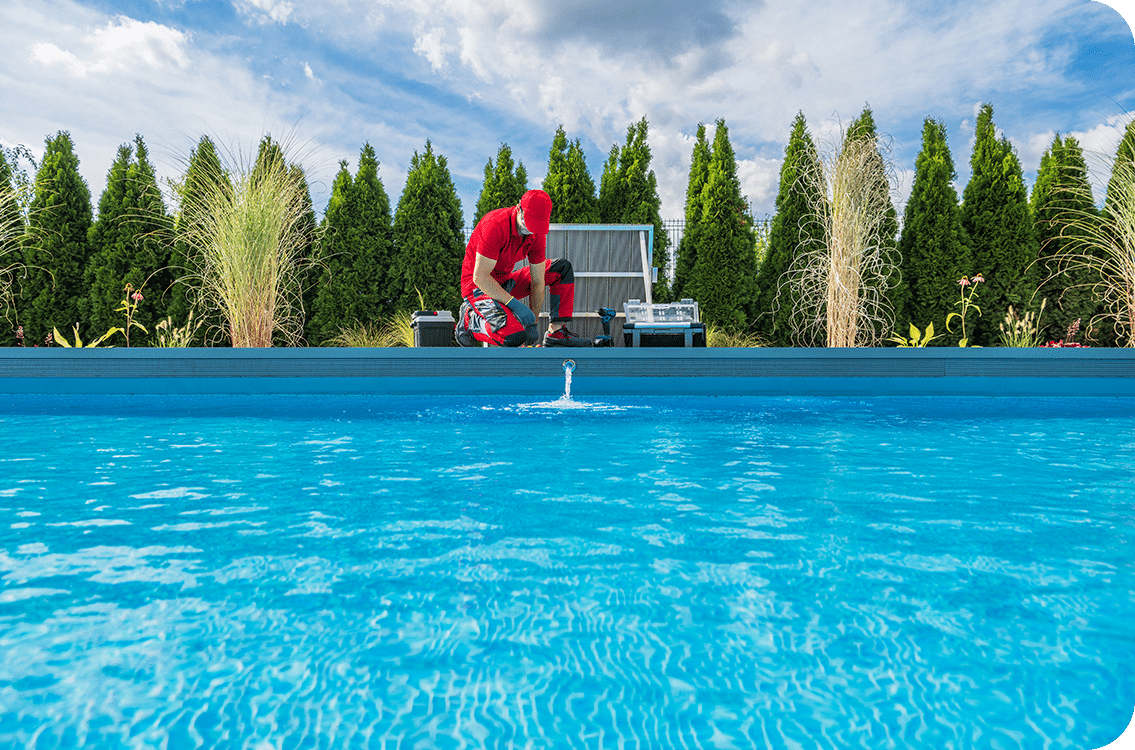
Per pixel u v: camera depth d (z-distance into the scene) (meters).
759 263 7.45
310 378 3.96
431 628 0.82
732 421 2.77
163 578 0.99
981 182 6.61
